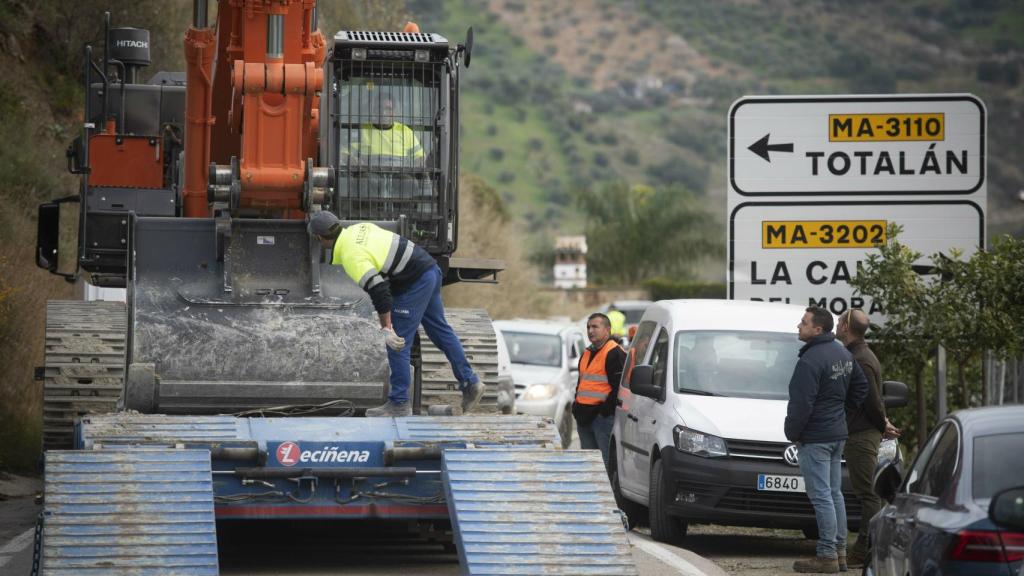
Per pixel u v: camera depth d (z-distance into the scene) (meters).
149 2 88.12
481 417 29.77
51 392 41.38
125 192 42.44
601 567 25.98
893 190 49.50
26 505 44.06
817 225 49.53
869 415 36.66
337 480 28.23
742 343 42.34
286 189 33.09
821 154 49.59
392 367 32.16
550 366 75.50
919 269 49.19
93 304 45.47
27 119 77.69
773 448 38.44
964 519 20.67
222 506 27.59
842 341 37.81
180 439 27.41
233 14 35.94
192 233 32.91
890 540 24.94
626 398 45.22
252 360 31.62
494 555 25.81
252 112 33.06
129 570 24.72
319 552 34.06
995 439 22.83
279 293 32.78
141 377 30.78
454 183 37.12
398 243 32.22
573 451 27.91
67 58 86.75
